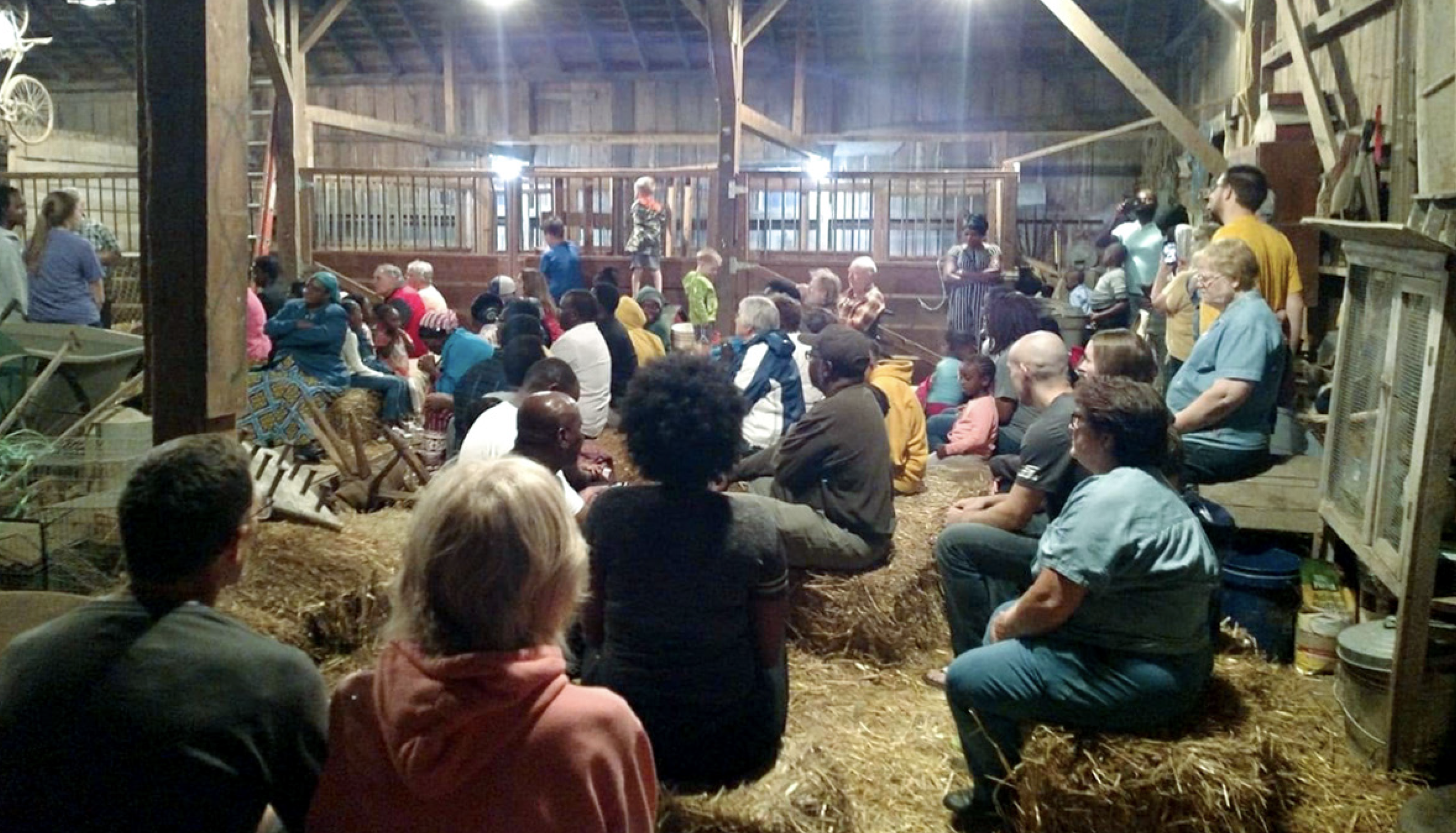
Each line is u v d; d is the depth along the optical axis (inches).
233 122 122.2
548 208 539.8
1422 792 103.7
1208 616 104.3
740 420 95.0
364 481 181.5
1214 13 460.4
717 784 92.4
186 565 62.1
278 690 61.2
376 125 477.7
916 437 176.7
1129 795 97.9
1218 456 154.2
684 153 620.4
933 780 120.9
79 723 57.9
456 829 53.1
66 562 145.5
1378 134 211.8
